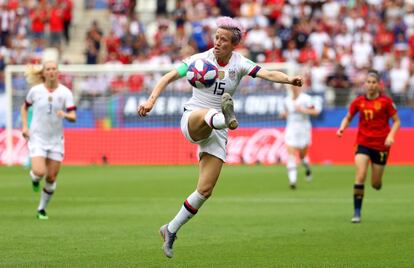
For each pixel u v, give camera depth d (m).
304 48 97.75
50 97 40.41
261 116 85.00
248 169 77.75
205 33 100.56
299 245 31.67
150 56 101.12
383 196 52.31
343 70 90.06
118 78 89.38
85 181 64.94
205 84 26.94
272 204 48.00
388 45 97.00
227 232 35.50
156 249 30.70
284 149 84.12
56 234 34.81
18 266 26.81
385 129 39.59
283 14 103.62
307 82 88.75
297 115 61.56
